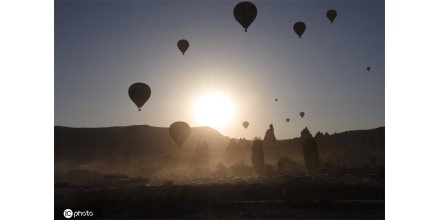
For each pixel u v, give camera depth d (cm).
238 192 4797
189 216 3338
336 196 4681
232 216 3312
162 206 3644
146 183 6069
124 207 3638
